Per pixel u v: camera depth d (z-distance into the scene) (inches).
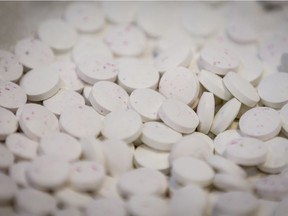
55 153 2.5
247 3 4.4
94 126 2.8
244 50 3.7
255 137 2.8
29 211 2.2
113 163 2.6
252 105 3.0
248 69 3.3
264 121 2.9
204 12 4.2
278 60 3.5
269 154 2.7
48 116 2.8
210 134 3.0
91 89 3.1
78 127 2.7
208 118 2.9
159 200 2.3
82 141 2.6
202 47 3.9
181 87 3.1
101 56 3.3
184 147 2.6
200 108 2.9
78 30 3.8
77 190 2.4
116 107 3.0
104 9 4.1
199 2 4.4
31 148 2.6
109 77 3.1
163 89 3.1
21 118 2.7
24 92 3.0
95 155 2.5
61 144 2.6
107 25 4.1
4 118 2.8
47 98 3.0
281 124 2.9
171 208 2.3
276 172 2.7
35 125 2.7
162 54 3.5
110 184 2.5
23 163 2.5
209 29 4.0
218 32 4.1
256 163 2.6
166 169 2.6
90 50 3.6
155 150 2.8
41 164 2.4
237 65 3.2
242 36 3.8
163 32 4.0
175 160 2.5
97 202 2.3
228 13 4.3
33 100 3.0
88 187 2.4
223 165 2.5
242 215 2.3
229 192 2.4
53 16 4.0
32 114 2.8
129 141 2.7
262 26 4.1
